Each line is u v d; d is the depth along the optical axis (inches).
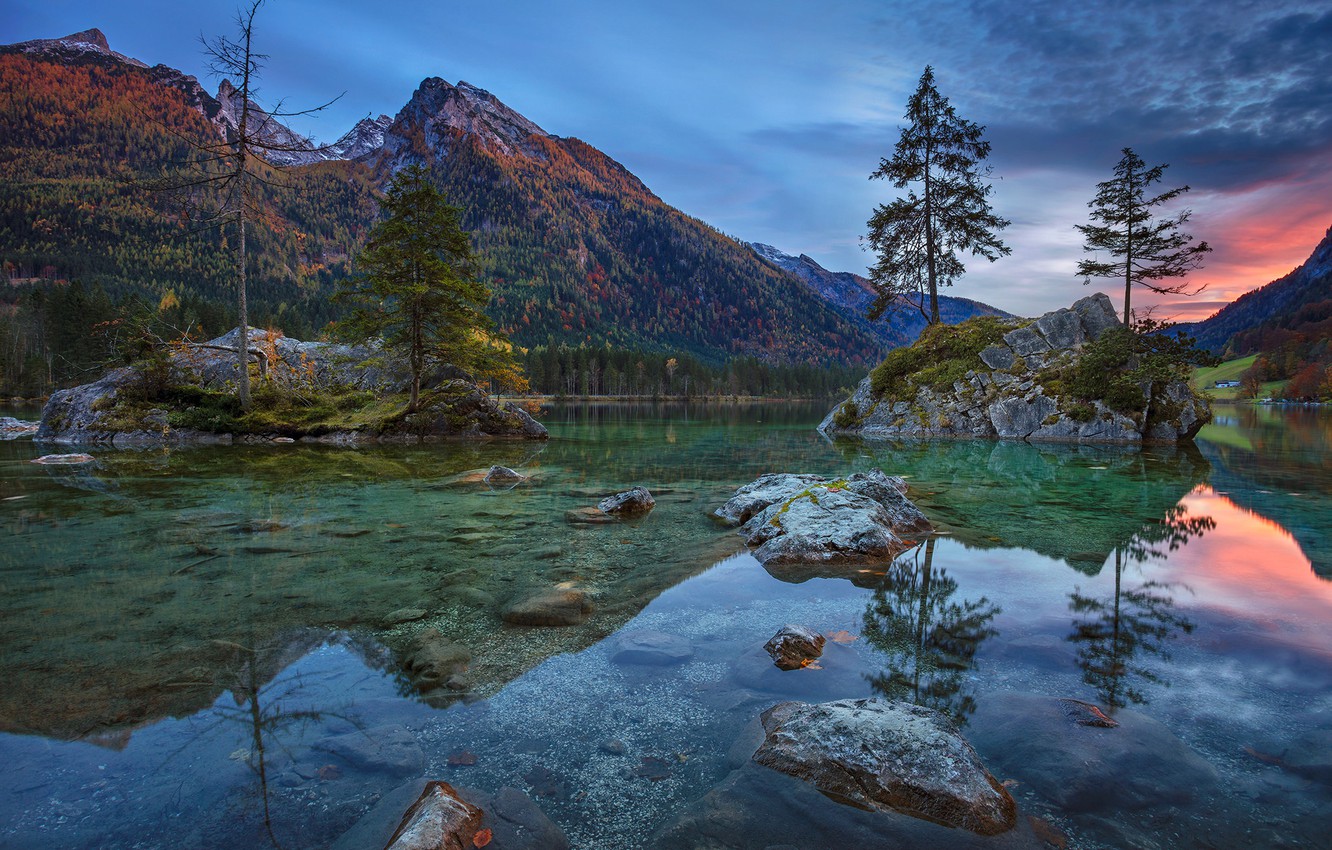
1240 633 181.9
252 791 106.4
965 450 796.6
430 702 140.4
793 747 116.0
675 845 94.1
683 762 117.1
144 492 420.8
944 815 99.9
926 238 1270.9
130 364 897.5
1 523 325.1
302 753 118.5
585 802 104.6
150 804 103.1
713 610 205.3
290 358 1022.4
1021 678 152.4
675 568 257.0
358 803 103.2
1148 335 956.0
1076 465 628.1
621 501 374.0
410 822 92.9
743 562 266.4
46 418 854.5
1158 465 629.6
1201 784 108.7
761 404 4384.8
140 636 178.2
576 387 4963.1
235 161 809.5
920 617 197.3
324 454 674.2
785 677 152.7
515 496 423.8
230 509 366.3
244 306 848.9
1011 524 342.6
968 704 138.5
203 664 159.8
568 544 296.8
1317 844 93.4
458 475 511.8
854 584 234.4
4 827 96.9
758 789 107.7
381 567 253.6
